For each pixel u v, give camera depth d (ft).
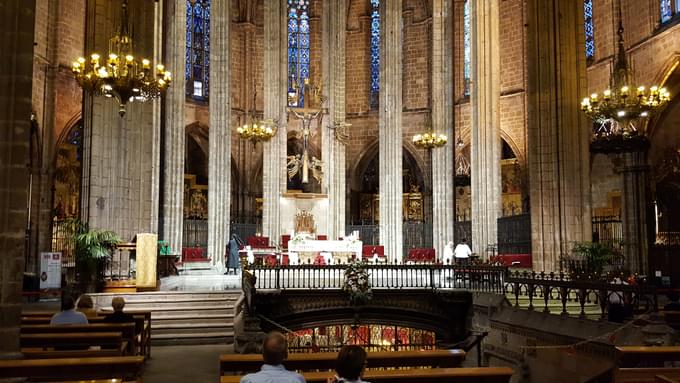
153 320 69.05
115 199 83.92
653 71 110.93
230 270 116.16
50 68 121.70
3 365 28.35
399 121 134.41
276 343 22.31
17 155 38.55
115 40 73.67
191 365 52.49
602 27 126.31
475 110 118.52
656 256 98.32
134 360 29.58
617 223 119.14
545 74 87.04
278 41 135.85
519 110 145.79
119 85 72.69
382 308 83.30
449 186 127.54
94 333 38.58
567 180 84.89
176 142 120.88
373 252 125.49
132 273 86.02
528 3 89.71
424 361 32.99
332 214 135.74
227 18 130.62
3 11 38.91
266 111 134.51
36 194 118.11
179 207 120.47
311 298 81.25
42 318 50.52
